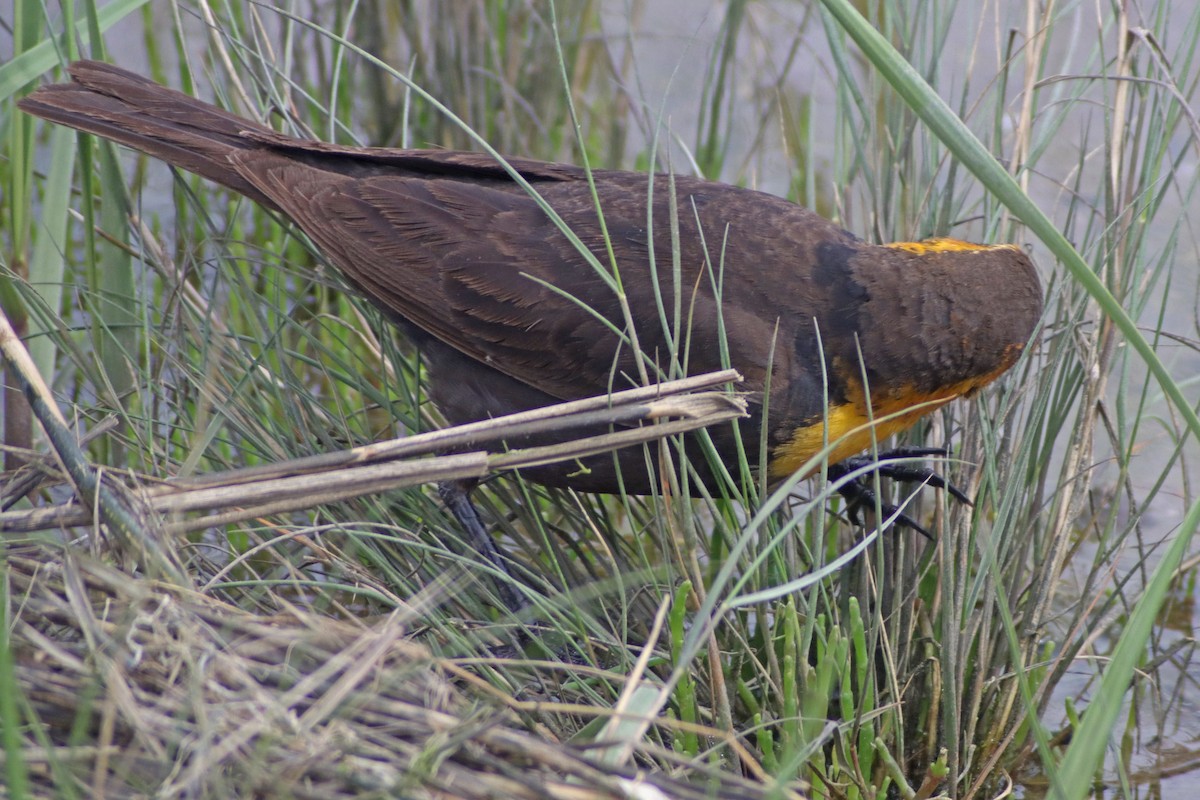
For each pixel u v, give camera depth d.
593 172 7.64
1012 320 7.00
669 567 6.30
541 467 7.09
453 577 6.90
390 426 8.29
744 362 6.84
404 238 7.18
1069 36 11.92
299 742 4.74
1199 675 7.89
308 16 11.95
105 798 4.61
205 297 9.00
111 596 5.35
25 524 5.55
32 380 5.90
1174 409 8.16
